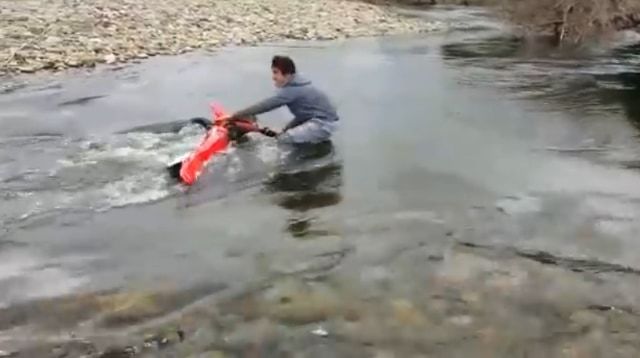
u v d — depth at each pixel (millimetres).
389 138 10609
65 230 7008
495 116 12297
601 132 11328
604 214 7664
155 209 7586
